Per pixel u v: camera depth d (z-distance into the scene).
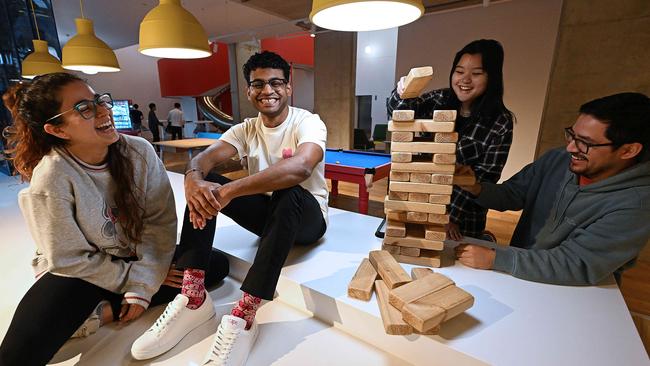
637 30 2.69
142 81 11.92
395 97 1.85
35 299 0.99
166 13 1.59
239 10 5.16
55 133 1.06
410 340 1.01
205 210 1.15
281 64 1.43
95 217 1.14
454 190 1.95
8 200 2.53
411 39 4.72
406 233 1.38
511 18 3.98
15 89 1.07
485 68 1.61
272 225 1.15
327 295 1.19
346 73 5.72
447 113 1.14
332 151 4.06
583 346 0.92
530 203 1.50
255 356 1.06
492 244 1.55
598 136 1.07
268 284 1.09
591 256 1.12
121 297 1.21
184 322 1.12
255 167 1.61
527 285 1.21
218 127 10.62
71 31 7.02
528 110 4.09
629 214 1.06
